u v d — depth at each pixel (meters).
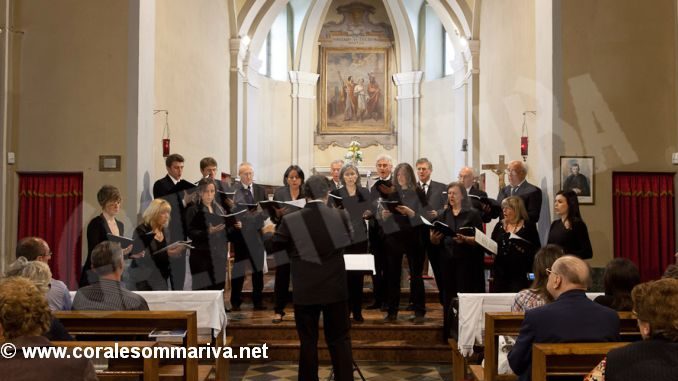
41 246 4.30
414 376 5.74
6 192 7.07
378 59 17.36
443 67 16.41
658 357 2.23
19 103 7.19
